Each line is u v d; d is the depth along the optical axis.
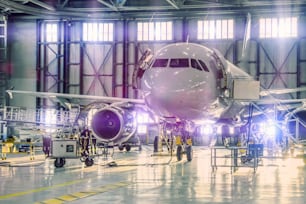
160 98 19.72
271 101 28.08
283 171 21.09
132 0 49.31
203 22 49.84
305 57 48.03
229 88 22.42
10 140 34.66
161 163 26.11
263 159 29.17
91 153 25.56
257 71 48.75
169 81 19.64
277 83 48.56
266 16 48.47
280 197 12.87
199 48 21.23
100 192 13.88
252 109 27.17
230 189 14.64
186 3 48.31
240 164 25.16
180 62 20.25
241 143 31.36
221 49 49.47
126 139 25.97
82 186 15.43
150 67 20.53
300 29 48.03
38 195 13.30
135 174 19.64
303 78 48.09
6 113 46.72
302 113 31.31
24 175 19.25
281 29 48.44
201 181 16.95
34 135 42.56
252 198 12.66
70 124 35.69
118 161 27.62
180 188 14.87
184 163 26.16
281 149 33.22
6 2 45.03
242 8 47.06
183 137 27.38
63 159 23.50
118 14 49.62
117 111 24.83
